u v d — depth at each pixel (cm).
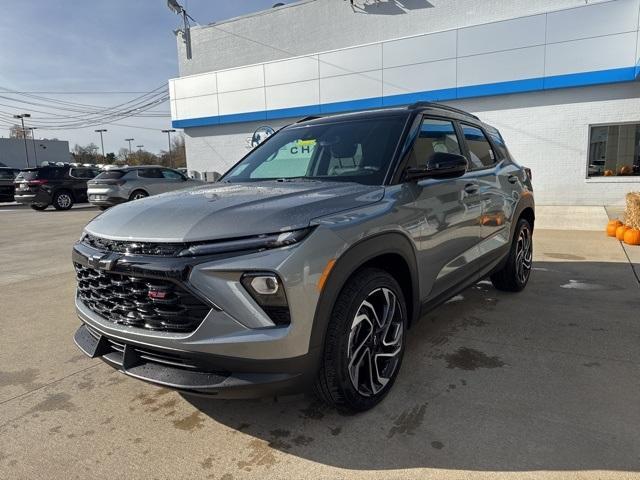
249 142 1694
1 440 244
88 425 256
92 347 248
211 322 203
